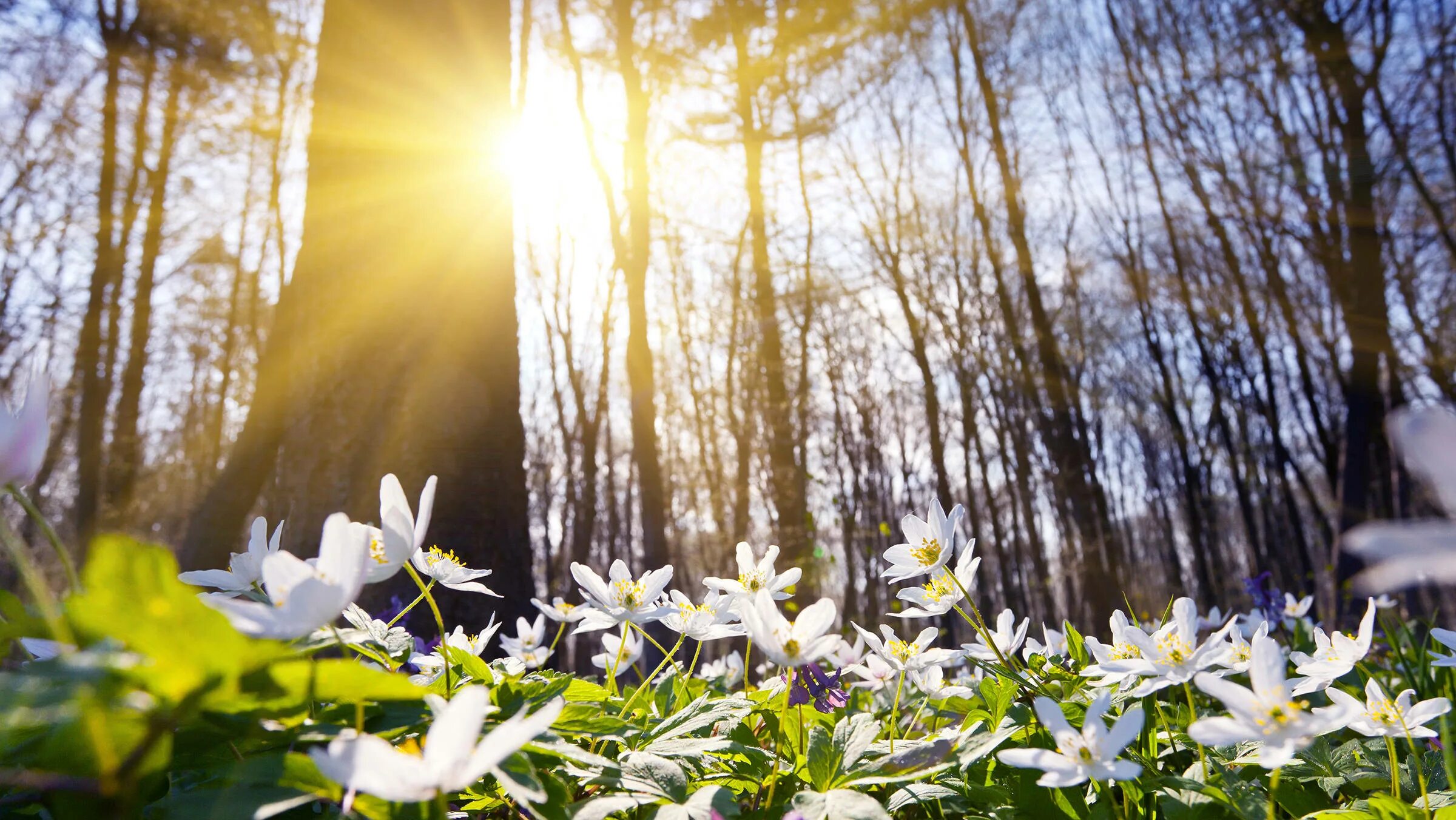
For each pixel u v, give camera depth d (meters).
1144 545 38.72
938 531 1.52
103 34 15.01
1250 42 15.96
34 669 0.66
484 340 3.97
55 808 0.66
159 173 16.86
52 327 16.53
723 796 0.94
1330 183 14.77
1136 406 30.14
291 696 0.76
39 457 0.75
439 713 0.83
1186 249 21.28
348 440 3.70
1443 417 0.55
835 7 13.18
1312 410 18.55
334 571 0.82
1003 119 18.95
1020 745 1.29
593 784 1.10
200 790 0.82
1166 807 1.08
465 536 3.62
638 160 11.66
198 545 4.07
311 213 4.03
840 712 1.62
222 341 22.77
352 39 4.12
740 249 18.88
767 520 21.05
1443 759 1.29
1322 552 25.31
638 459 10.49
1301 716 0.89
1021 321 23.06
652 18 13.26
